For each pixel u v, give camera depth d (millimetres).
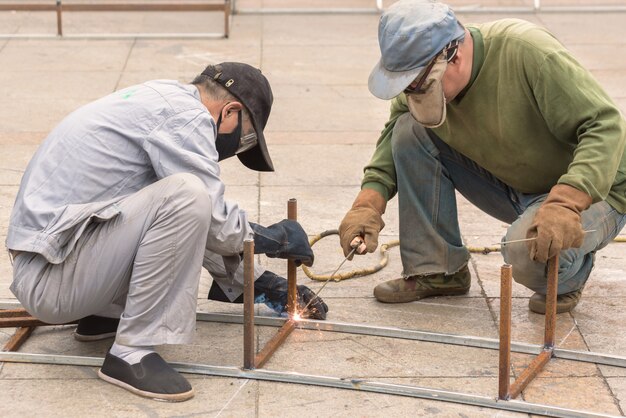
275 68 10039
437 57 4125
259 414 3891
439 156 4805
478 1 13234
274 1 13406
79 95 8945
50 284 3934
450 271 4926
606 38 11312
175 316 3979
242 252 4199
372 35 11594
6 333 4578
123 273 3951
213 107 4070
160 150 3895
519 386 4027
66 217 3846
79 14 12531
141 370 3984
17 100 8742
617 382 4180
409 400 4004
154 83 4078
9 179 6797
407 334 4555
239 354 4402
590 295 5070
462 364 4336
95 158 3918
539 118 4348
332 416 3881
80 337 4488
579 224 4102
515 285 5223
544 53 4184
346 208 6383
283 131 8016
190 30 11680
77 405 3930
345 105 8805
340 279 5250
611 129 4156
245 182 6824
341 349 4465
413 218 4902
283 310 4715
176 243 3881
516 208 4852
